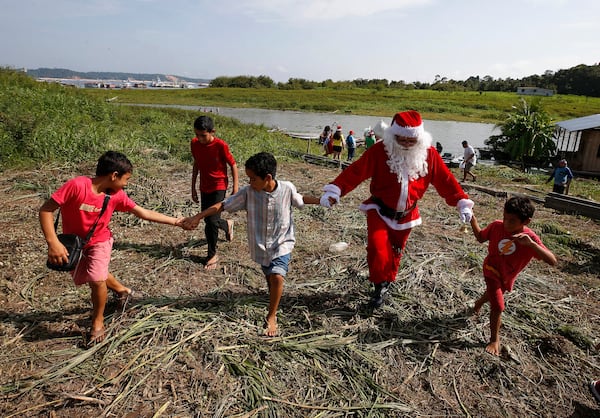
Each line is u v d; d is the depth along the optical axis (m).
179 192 7.46
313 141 25.69
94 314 3.13
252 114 47.84
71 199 2.87
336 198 3.56
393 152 3.59
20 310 3.52
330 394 2.86
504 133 25.09
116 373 2.87
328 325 3.57
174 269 4.47
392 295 4.09
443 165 3.79
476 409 2.83
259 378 2.90
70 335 3.26
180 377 2.89
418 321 3.73
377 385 2.95
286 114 49.56
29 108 11.78
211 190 4.58
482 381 3.09
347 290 4.16
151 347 3.12
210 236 4.52
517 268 3.35
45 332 3.27
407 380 3.04
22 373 2.82
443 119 51.03
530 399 2.94
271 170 3.15
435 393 2.93
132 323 3.38
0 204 6.02
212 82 104.94
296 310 3.78
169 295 3.91
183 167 9.38
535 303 4.14
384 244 3.60
